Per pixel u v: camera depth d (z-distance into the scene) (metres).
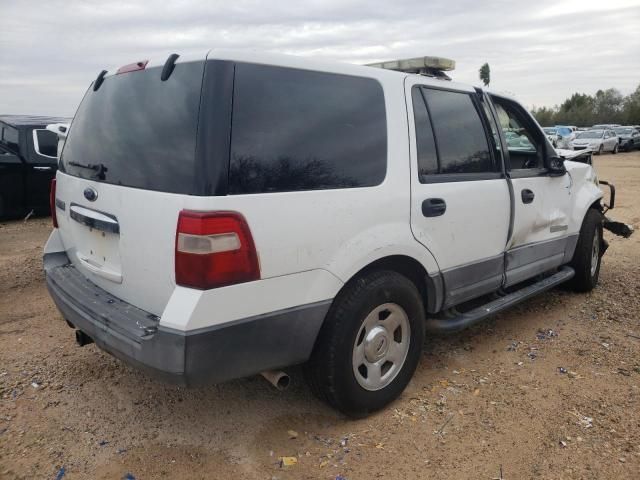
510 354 4.00
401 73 3.28
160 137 2.56
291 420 3.14
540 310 4.92
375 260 2.95
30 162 9.06
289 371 3.73
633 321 4.62
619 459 2.75
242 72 2.51
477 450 2.84
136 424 3.10
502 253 3.92
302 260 2.64
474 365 3.83
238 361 2.51
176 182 2.42
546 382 3.56
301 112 2.70
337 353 2.86
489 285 3.85
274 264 2.54
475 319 3.66
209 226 2.32
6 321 4.66
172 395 3.41
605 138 31.27
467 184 3.52
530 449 2.85
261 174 2.50
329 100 2.83
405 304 3.17
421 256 3.22
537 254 4.37
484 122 3.81
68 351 4.04
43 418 3.15
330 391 2.92
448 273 3.45
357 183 2.88
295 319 2.66
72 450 2.86
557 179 4.52
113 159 2.83
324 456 2.81
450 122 3.53
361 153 2.92
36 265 6.47
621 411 3.19
